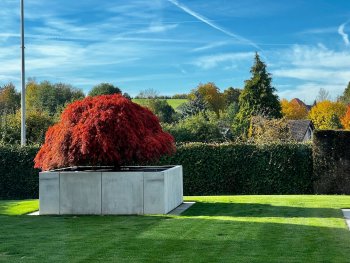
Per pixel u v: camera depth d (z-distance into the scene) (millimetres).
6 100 53375
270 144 23031
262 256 8594
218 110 73625
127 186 14430
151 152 14883
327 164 22297
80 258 8602
